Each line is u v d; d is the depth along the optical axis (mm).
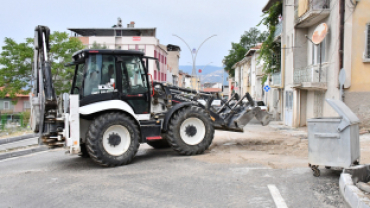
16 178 6996
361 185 5047
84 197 5449
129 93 8531
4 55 31375
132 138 8023
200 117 9000
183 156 8852
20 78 31859
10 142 14914
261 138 12930
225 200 5086
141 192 5629
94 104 7891
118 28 53750
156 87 9219
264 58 27219
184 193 5496
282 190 5473
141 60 8828
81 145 8828
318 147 6039
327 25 15914
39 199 5438
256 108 10273
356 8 14109
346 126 5734
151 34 55156
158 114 8961
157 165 7789
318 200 4941
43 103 7676
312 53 18328
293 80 19578
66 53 30641
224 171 6895
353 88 14234
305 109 19734
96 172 7305
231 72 71312
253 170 6914
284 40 23062
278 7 24672
